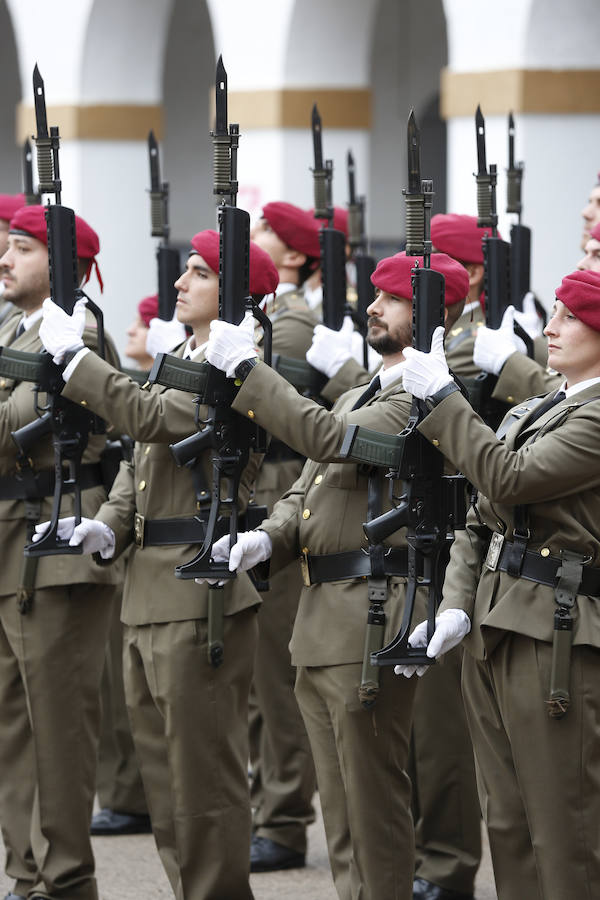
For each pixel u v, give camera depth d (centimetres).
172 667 1232
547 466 1004
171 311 1625
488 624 1033
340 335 1541
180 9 4603
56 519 1250
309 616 1170
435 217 1568
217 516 1170
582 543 1017
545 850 1027
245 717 1274
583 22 2531
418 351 1052
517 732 1036
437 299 1050
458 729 1362
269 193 3080
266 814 1520
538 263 2577
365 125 3116
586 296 1038
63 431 1259
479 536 1097
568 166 2570
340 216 1925
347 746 1142
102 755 1659
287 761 1522
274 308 1641
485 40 2586
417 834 1390
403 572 1132
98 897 1369
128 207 3466
